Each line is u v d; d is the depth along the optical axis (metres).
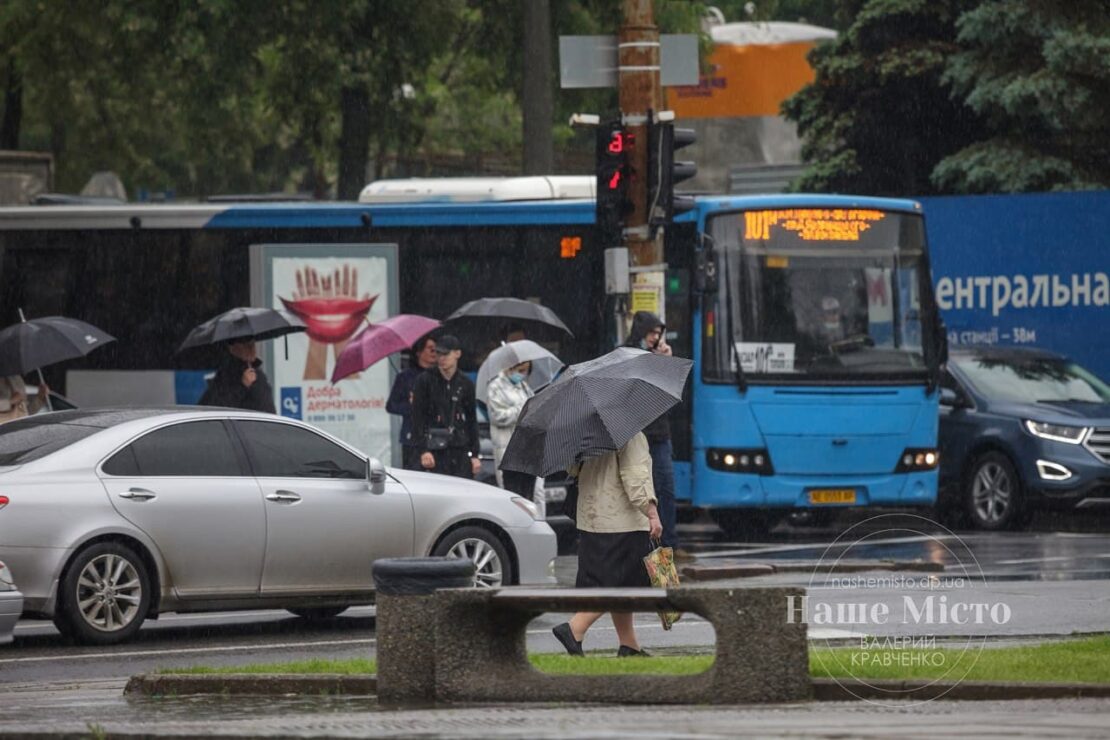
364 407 78.12
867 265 84.06
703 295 82.31
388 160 164.38
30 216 90.00
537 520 56.19
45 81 143.75
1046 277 96.88
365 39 121.06
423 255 88.50
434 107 132.00
